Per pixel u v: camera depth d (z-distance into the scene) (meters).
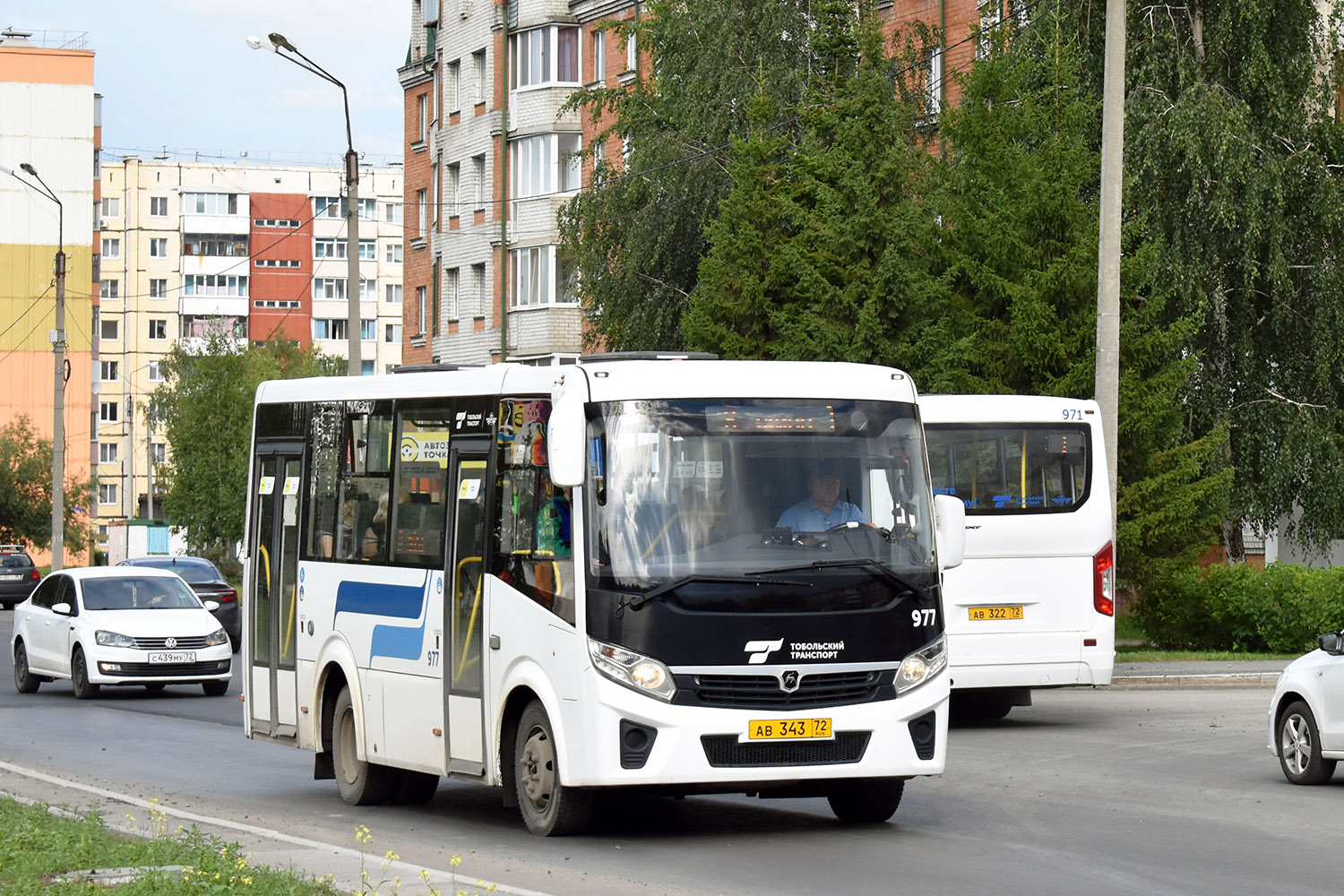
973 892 10.62
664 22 43.97
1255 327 36.88
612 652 12.20
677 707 12.17
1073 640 21.28
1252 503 36.41
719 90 42.34
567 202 46.28
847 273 32.19
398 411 15.06
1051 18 36.06
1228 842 12.60
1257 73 35.78
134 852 11.26
